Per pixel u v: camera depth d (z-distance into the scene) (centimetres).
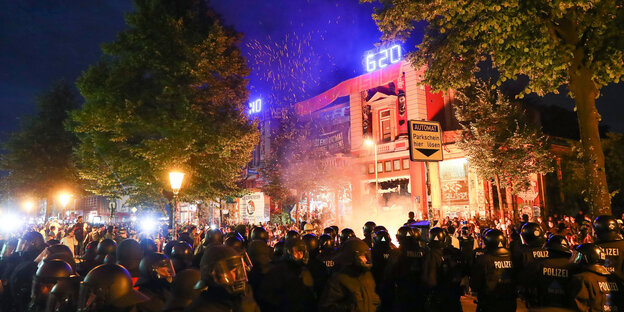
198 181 2342
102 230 1920
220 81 2366
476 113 2609
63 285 432
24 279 608
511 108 2562
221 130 2317
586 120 960
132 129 2277
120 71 2256
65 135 4062
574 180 3033
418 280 627
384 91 3594
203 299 328
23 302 605
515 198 2772
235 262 324
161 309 426
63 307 425
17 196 4188
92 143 2434
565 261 463
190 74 2256
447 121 3262
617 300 409
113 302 354
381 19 1329
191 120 2212
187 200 2386
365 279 461
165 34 2269
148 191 2414
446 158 3102
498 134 2505
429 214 884
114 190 2536
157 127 2230
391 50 3478
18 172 3956
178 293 385
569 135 3769
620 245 502
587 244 421
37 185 3950
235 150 2483
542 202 2919
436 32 1321
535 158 2491
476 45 1210
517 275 602
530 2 894
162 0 2377
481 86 2638
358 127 3719
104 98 2262
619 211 3009
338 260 470
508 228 1980
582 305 407
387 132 3541
